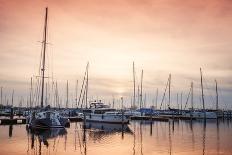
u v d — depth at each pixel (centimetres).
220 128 6706
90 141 4134
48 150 3328
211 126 7462
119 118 7538
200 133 5434
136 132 5562
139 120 9994
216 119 11562
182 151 3303
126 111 10756
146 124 8038
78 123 7850
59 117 5619
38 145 3666
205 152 3244
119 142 4062
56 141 4072
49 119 5359
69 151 3294
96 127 6631
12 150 3256
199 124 8338
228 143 3966
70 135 4828
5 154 3008
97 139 4375
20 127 6103
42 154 3078
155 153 3191
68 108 11250
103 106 8106
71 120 8531
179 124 8250
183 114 11888
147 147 3600
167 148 3525
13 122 7175
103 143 3950
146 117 10081
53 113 5550
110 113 7738
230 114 12494
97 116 7869
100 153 3181
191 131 5847
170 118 11100
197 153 3183
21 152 3152
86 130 5819
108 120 7662
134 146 3684
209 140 4319
